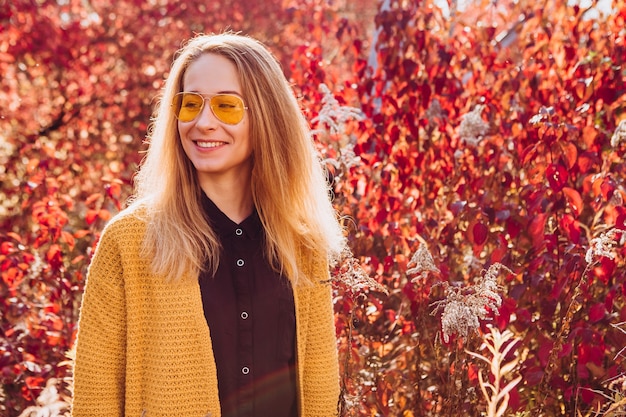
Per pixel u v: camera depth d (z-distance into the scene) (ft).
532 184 11.32
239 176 7.59
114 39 26.32
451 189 12.70
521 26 14.44
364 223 12.31
